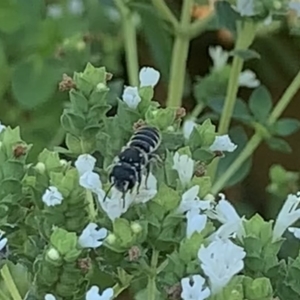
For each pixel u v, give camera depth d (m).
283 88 0.34
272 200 0.28
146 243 0.15
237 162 0.23
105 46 0.27
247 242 0.15
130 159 0.15
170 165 0.16
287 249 0.20
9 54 0.25
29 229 0.16
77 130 0.17
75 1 0.27
